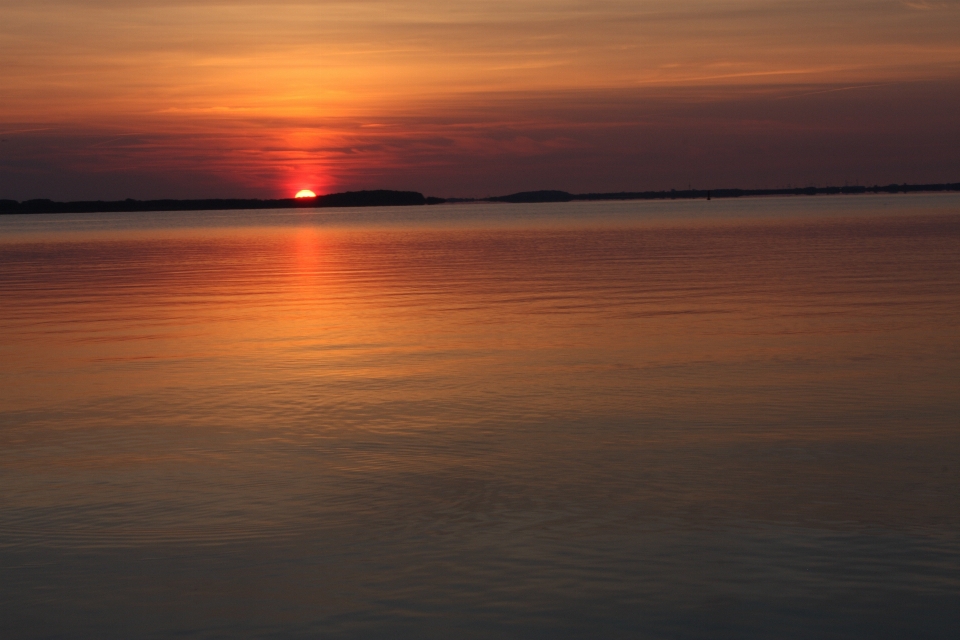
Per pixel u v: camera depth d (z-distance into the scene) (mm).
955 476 11266
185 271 51875
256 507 10602
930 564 8797
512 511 10320
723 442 12906
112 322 27953
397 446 13070
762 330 23297
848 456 12141
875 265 43688
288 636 7672
